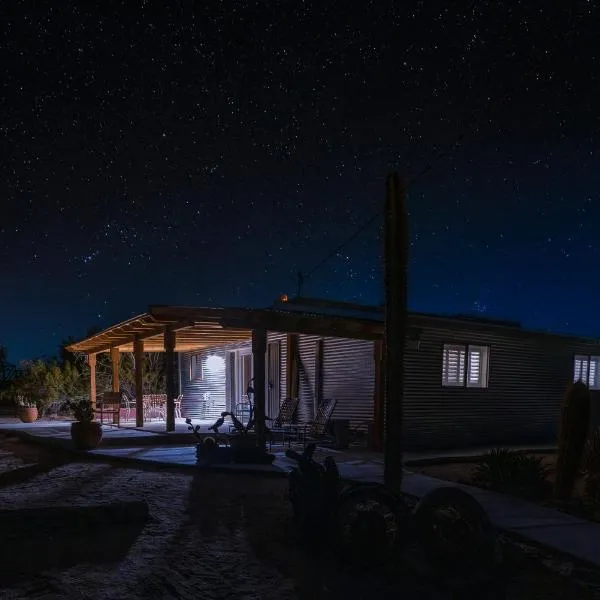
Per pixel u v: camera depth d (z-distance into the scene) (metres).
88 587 4.84
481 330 14.94
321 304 15.08
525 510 7.41
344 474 9.76
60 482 9.32
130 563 5.43
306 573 5.24
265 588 4.88
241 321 11.84
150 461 10.86
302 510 5.91
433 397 14.30
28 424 18.89
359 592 4.84
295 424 14.13
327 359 15.11
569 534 6.32
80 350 19.84
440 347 14.52
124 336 16.30
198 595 4.70
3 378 30.78
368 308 15.04
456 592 4.89
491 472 9.12
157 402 20.45
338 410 14.56
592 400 14.40
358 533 5.42
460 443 14.71
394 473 6.75
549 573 5.36
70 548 5.84
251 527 6.67
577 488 9.27
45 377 22.33
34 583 4.92
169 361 13.85
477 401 15.18
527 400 16.28
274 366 16.83
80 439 12.36
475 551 5.28
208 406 20.42
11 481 9.45
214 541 6.12
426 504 5.45
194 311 11.95
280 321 12.05
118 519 6.72
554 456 13.48
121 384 22.36
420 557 5.54
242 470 10.02
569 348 17.42
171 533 6.41
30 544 5.96
